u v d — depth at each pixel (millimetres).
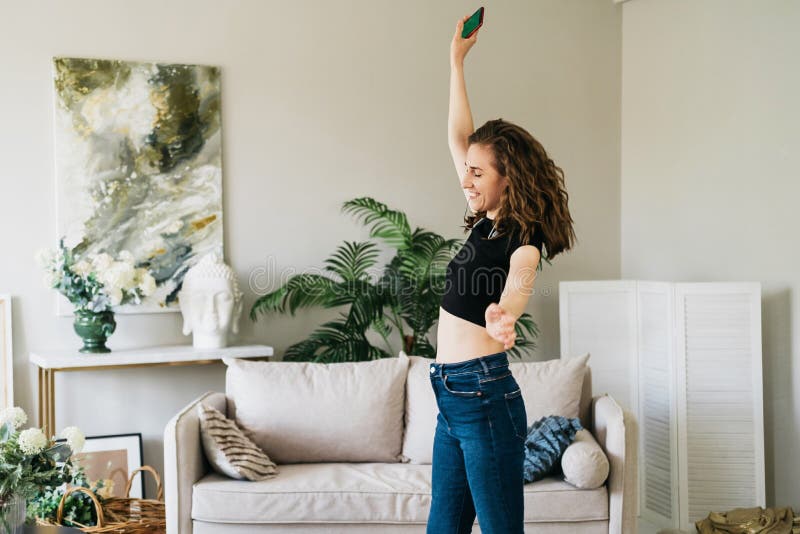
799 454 4098
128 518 3459
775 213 4199
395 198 4863
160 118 4383
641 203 5156
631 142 5230
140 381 4406
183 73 4418
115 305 4055
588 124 5258
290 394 3678
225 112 4535
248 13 4566
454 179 4973
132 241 4348
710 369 4234
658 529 4434
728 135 4477
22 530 2535
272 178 4633
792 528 3836
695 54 4695
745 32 4355
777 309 4199
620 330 4664
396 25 4848
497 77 5066
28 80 4188
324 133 4723
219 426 3375
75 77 4238
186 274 4352
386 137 4840
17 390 4184
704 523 4016
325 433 3643
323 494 3207
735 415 4207
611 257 5328
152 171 4375
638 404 4609
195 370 4508
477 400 2207
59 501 3426
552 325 5211
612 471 3268
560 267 5223
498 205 2221
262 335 4621
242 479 3299
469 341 2232
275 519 3182
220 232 4500
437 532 2357
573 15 5215
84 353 4059
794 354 4113
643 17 5105
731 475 4207
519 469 2236
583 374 3799
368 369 3814
